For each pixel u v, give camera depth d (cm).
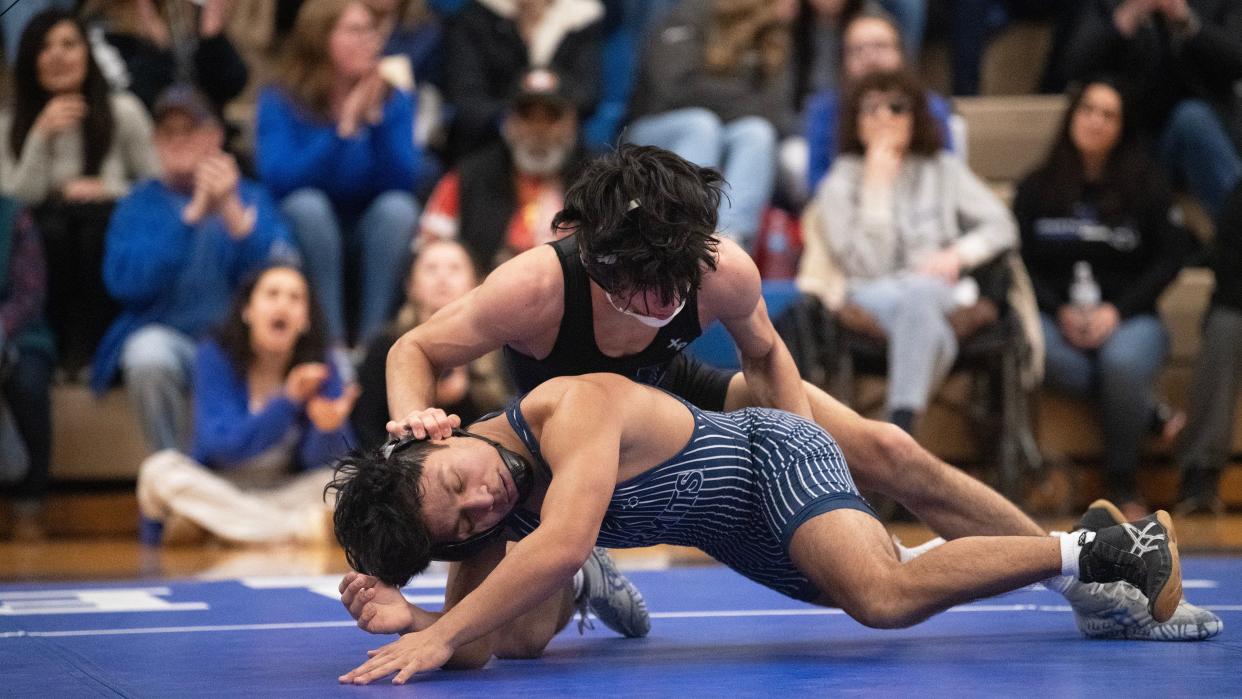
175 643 462
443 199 995
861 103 969
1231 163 1079
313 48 981
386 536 379
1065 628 487
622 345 420
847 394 924
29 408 941
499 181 992
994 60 1216
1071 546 389
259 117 1002
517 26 1088
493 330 414
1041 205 1007
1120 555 387
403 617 386
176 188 967
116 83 1055
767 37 1067
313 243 971
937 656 416
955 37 1158
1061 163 1009
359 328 1013
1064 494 970
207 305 959
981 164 1134
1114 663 396
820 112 1019
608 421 395
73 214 985
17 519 950
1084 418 1016
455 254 874
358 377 890
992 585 391
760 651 438
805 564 411
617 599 473
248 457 900
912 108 968
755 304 436
